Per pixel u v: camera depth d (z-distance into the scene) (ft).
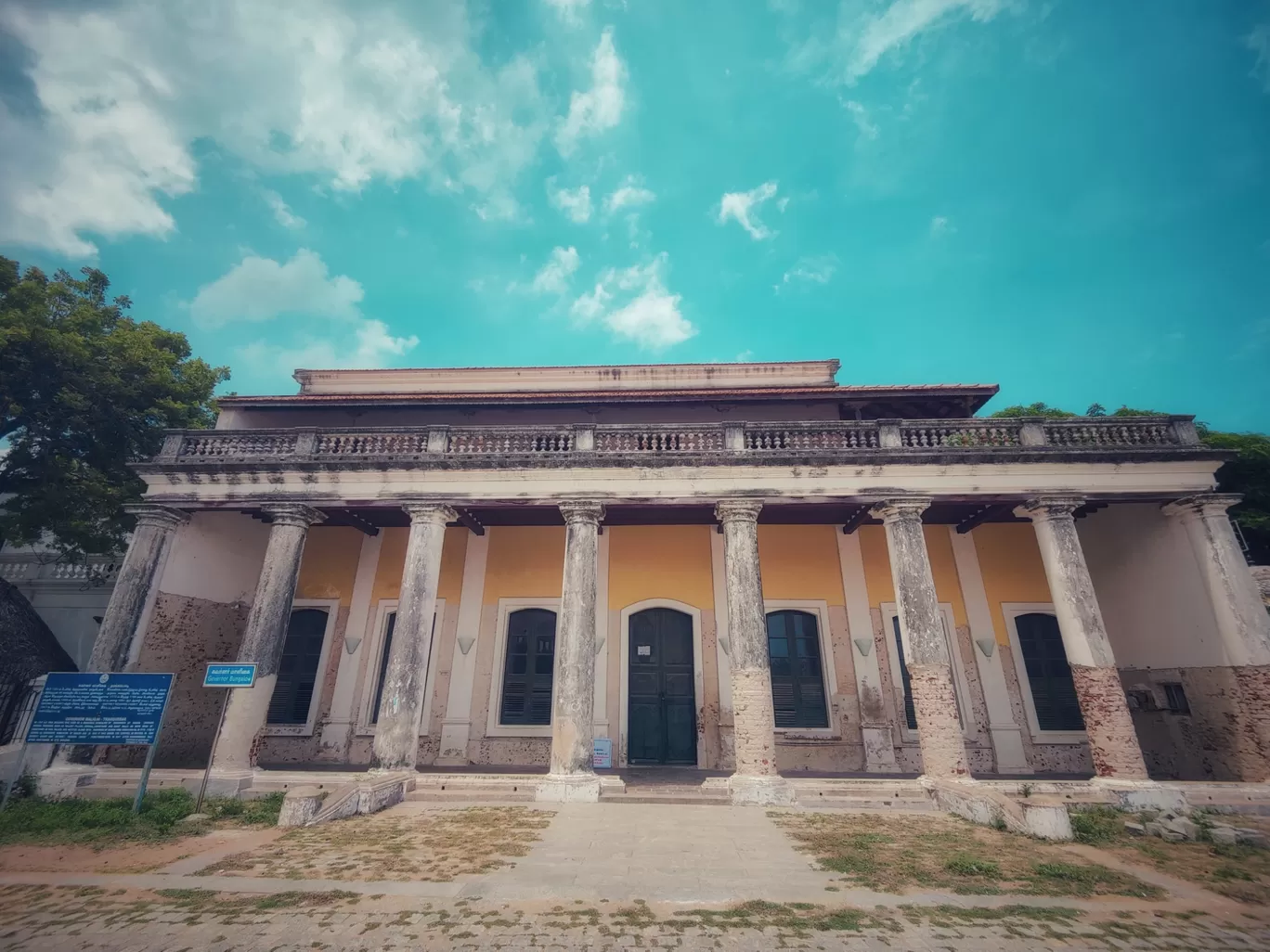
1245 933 16.87
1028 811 27.45
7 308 48.11
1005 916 17.90
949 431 41.98
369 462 40.24
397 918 17.35
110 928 16.70
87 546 52.60
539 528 52.37
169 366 56.70
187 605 43.04
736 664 36.19
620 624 48.96
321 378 61.93
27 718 39.11
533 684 48.57
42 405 49.39
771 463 39.81
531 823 28.45
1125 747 33.99
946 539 51.26
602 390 60.34
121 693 32.14
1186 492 39.17
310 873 21.22
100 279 57.82
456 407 51.55
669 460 39.83
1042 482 39.32
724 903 18.63
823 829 28.02
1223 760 37.47
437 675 48.57
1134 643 44.24
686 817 30.14
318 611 51.34
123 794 33.91
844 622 48.85
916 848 24.88
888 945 15.97
